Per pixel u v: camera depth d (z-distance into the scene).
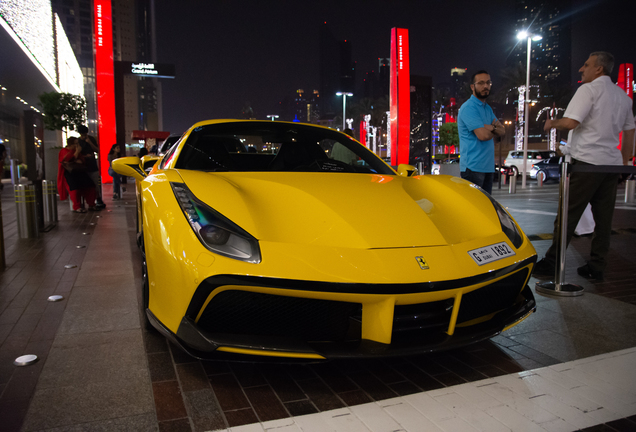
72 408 1.56
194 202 1.84
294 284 1.56
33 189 5.21
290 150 2.93
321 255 1.64
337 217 1.86
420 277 1.63
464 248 1.86
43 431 1.42
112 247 4.64
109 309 2.67
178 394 1.67
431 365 1.96
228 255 1.62
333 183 2.28
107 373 1.83
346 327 1.72
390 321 1.64
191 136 2.83
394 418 1.51
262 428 1.44
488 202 2.31
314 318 1.72
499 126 3.76
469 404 1.61
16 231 5.78
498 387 1.75
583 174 3.12
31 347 2.11
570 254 4.37
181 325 1.67
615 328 2.40
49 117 32.97
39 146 11.91
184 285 1.63
